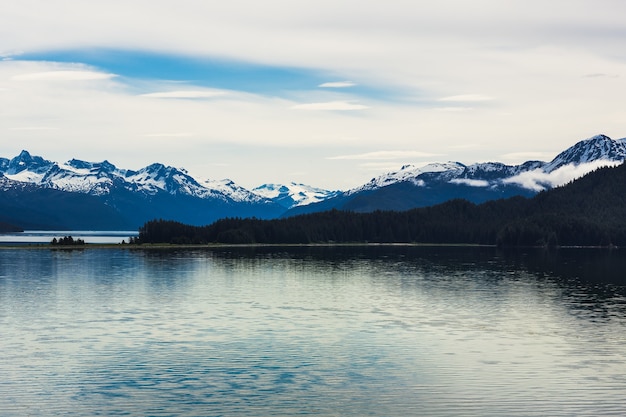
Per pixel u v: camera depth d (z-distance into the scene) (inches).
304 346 3595.0
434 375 3034.0
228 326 4170.8
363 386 2876.5
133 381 2950.3
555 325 4227.4
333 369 3134.8
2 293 5792.3
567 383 2908.5
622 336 3875.5
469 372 3078.2
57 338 3794.3
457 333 3956.7
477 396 2743.6
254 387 2859.3
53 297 5531.5
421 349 3526.1
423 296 5625.0
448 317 4530.0
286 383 2920.8
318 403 2669.8
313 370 3120.1
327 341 3720.5
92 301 5295.3
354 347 3570.4
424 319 4446.4
